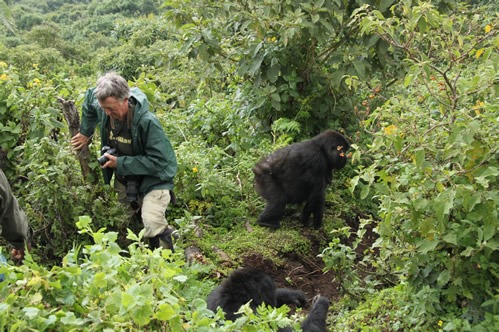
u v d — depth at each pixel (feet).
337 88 28.37
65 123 26.22
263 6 27.91
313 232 25.75
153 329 9.24
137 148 19.56
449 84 16.66
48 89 25.55
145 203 20.02
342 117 32.19
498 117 15.34
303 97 31.58
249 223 25.34
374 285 19.63
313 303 16.52
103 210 21.93
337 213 27.86
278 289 19.22
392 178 16.15
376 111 17.22
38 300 8.84
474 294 15.76
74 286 9.42
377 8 28.25
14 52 74.49
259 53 28.91
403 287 18.13
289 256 23.67
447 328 14.97
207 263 20.59
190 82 41.70
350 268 20.57
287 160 25.30
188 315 9.80
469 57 19.79
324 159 25.48
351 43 30.12
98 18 153.17
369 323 17.66
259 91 29.63
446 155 14.97
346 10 29.68
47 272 9.39
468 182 15.28
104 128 19.93
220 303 13.70
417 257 16.29
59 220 21.39
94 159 22.58
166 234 20.38
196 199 25.84
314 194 25.29
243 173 27.32
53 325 8.75
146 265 10.44
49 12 182.29
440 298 16.37
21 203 22.21
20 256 14.56
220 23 30.30
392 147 16.79
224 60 31.55
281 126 29.27
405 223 15.83
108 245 10.47
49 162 21.62
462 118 15.87
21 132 24.49
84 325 8.93
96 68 71.67
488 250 14.90
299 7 28.07
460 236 14.99
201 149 28.48
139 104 19.19
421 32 17.04
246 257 22.54
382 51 27.94
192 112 33.88
